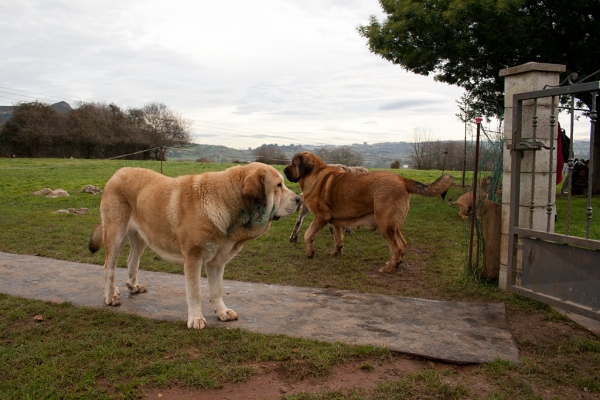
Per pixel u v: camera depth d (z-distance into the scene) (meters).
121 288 5.66
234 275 6.39
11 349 3.76
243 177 4.30
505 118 5.39
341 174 7.20
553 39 12.87
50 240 8.64
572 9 12.04
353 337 4.10
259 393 3.17
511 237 5.10
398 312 4.82
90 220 11.01
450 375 3.45
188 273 4.29
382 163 23.53
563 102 14.33
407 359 3.74
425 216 11.80
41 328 4.26
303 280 6.20
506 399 3.09
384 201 6.57
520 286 5.00
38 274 6.25
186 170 27.25
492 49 12.66
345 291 5.65
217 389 3.22
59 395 3.07
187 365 3.48
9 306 4.88
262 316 4.69
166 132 57.66
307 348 3.81
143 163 34.62
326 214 7.28
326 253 7.87
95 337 4.04
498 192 5.97
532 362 3.63
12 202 14.41
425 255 7.69
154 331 4.18
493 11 11.34
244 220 4.37
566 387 3.29
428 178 22.19
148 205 4.55
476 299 5.34
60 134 52.12
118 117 56.75
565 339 4.12
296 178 7.55
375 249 8.15
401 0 13.62
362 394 3.14
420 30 13.09
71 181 21.56
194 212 4.23
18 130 51.56
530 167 5.10
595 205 13.47
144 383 3.25
